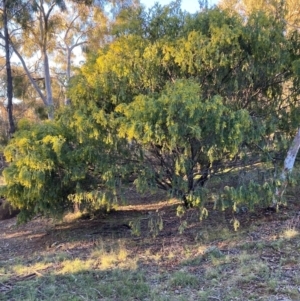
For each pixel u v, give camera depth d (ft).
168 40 23.70
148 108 20.25
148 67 23.32
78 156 23.86
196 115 20.16
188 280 17.01
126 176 24.38
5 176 24.99
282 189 25.49
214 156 22.72
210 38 23.00
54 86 61.62
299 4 31.04
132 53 23.75
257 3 29.86
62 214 27.81
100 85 23.85
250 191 22.16
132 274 18.54
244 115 20.89
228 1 33.71
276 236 21.11
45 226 34.58
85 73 25.05
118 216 32.94
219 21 23.81
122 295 16.21
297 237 20.62
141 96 21.30
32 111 62.34
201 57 22.68
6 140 47.29
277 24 24.48
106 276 18.67
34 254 25.25
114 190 23.61
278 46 24.11
